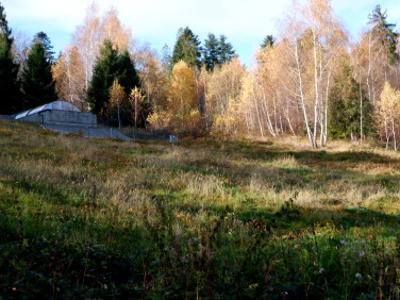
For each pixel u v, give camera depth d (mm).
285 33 40062
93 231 7625
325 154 29000
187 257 5363
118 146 23922
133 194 11383
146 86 65125
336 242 7434
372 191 15320
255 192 13836
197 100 69188
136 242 7230
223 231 7844
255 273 5285
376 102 51156
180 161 19750
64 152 18750
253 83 53344
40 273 4953
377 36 62031
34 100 49125
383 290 4621
